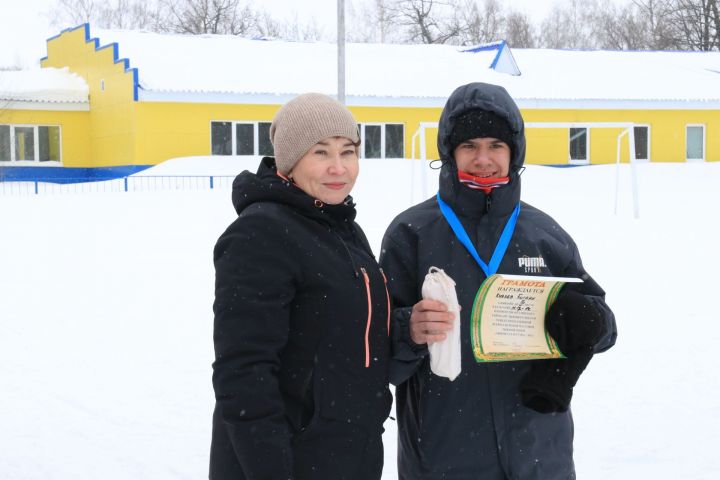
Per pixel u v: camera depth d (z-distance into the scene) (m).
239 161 25.47
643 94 29.06
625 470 4.25
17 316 7.89
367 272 2.57
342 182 2.57
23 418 5.29
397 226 2.94
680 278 8.67
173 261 10.49
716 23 54.12
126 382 5.94
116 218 14.64
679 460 4.34
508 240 2.82
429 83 28.12
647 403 5.17
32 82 28.28
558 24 69.50
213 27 57.50
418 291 2.86
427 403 2.79
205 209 15.68
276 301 2.35
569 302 2.61
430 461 2.79
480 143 2.79
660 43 60.84
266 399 2.27
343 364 2.45
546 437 2.78
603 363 5.96
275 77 26.91
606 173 23.28
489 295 2.53
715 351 6.12
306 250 2.42
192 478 4.41
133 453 4.74
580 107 28.22
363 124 26.91
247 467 2.25
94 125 28.16
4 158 27.33
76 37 29.42
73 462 4.63
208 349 6.70
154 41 28.52
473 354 2.75
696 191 19.17
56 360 6.50
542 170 23.44
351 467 2.46
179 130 25.44
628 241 11.16
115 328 7.39
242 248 2.38
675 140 29.34
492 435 2.76
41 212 15.62
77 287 9.12
